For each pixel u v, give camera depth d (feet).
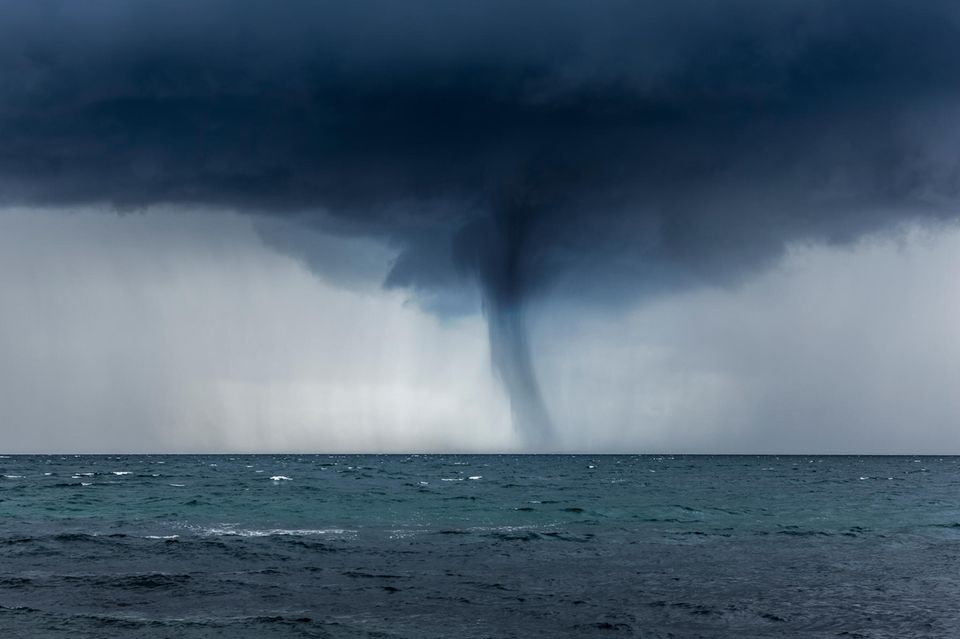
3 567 107.34
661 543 136.98
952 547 133.80
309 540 135.03
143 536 138.00
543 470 515.91
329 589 95.25
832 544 137.59
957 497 251.39
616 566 113.29
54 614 81.35
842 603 89.76
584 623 80.18
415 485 303.27
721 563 116.47
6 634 73.56
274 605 86.79
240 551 122.11
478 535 144.66
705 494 261.24
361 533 146.10
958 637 75.92
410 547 128.98
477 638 74.08
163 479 338.13
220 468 510.17
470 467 574.15
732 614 84.43
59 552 119.96
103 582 97.40
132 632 74.74
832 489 295.69
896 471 526.57
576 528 157.79
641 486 311.88
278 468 515.50
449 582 100.27
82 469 474.90
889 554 126.21
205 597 90.22
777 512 194.59
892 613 85.25
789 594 94.48
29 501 211.41
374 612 84.02
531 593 94.22
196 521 165.37
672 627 79.10
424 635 74.95
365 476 386.52
